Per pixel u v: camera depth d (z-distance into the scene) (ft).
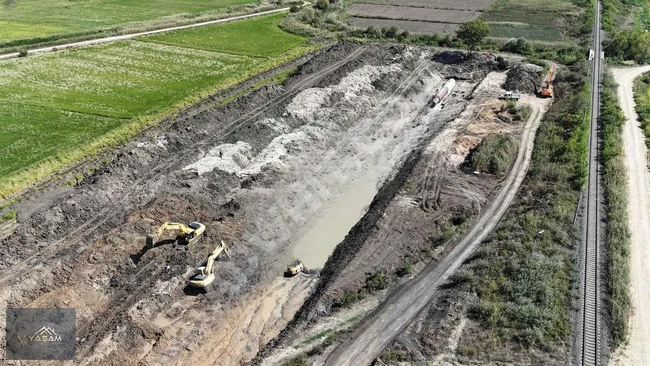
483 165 147.33
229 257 111.75
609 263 105.91
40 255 108.99
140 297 100.22
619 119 169.07
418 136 174.19
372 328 94.53
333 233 128.47
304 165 146.00
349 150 158.51
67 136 156.25
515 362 84.79
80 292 100.58
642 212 124.57
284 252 120.78
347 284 106.11
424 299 101.30
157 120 172.24
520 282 100.42
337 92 184.34
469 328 92.22
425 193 135.54
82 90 190.80
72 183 136.87
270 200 129.59
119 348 90.99
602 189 132.98
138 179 135.74
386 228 121.08
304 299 107.34
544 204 127.03
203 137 156.76
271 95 185.68
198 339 96.89
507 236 116.06
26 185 134.41
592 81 204.44
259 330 100.17
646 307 95.45
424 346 88.79
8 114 168.14
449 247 116.16
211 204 127.24
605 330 90.38
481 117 180.24
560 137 160.66
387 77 205.77
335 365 86.74
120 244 111.04
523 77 207.82
